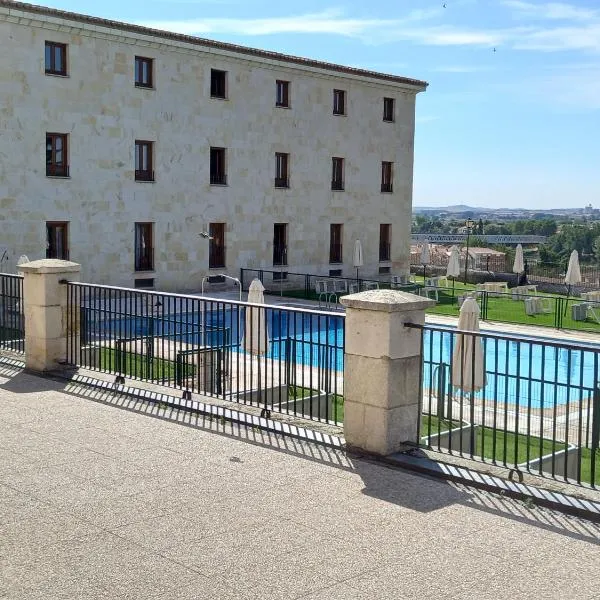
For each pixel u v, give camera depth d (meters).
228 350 11.70
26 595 4.60
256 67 32.69
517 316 26.94
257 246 33.53
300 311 8.94
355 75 36.12
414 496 6.46
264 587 4.77
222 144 31.84
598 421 9.97
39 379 10.88
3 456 7.35
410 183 40.03
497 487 6.57
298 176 34.88
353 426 7.67
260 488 6.59
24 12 25.34
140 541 5.43
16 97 25.72
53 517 5.85
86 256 27.92
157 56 29.41
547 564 5.18
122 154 28.62
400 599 4.65
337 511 6.09
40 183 26.48
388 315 7.34
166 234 30.28
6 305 13.24
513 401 14.41
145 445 7.79
